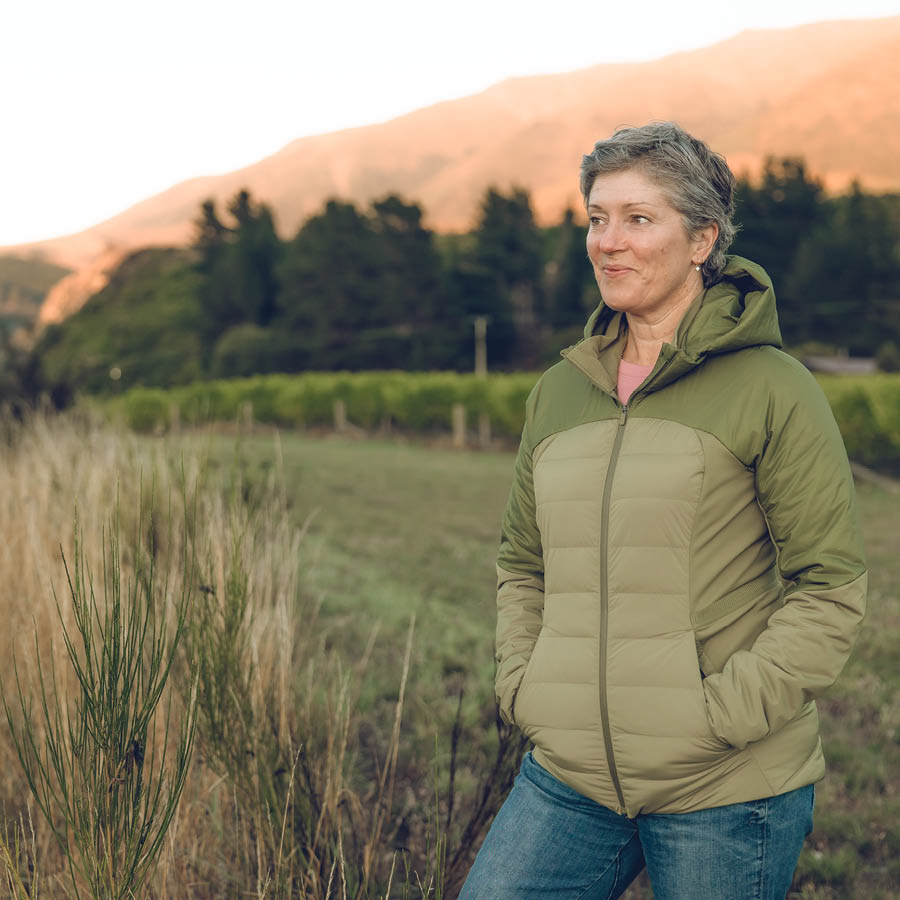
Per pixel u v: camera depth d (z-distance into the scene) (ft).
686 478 4.65
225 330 240.12
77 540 5.77
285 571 9.98
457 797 9.88
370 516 36.17
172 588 7.93
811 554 4.53
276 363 206.59
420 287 202.80
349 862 7.73
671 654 4.59
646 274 4.94
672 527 4.65
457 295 206.28
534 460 5.29
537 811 4.97
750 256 188.34
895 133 650.02
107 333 272.72
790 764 4.63
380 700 13.30
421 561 26.78
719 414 4.69
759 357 4.76
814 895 8.53
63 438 15.35
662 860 4.69
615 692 4.65
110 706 5.24
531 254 213.66
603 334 5.32
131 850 5.23
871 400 60.85
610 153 4.93
